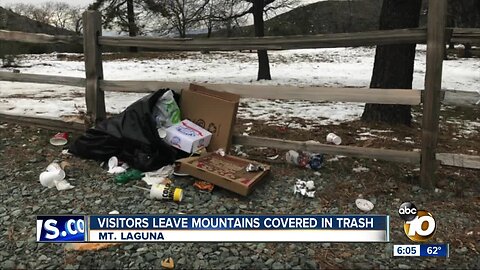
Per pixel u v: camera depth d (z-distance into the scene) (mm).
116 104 7691
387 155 3875
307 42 3922
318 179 3928
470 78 14844
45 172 3801
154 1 17719
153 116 4141
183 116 4395
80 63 17656
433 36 3523
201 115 4328
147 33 19141
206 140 4188
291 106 7797
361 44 3768
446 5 3463
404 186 3797
